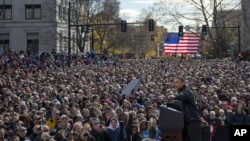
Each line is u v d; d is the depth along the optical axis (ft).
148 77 133.59
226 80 126.11
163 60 240.73
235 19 352.08
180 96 32.63
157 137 50.90
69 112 66.33
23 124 60.39
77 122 55.98
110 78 133.39
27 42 326.85
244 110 72.43
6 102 77.92
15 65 163.84
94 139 53.06
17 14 326.44
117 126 56.95
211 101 81.10
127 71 160.56
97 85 112.37
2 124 57.52
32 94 89.61
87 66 183.11
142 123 57.41
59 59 196.24
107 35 364.17
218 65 197.16
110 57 238.89
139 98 87.86
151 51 618.85
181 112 30.60
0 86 102.63
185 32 286.87
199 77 139.64
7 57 170.81
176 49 288.51
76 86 106.73
